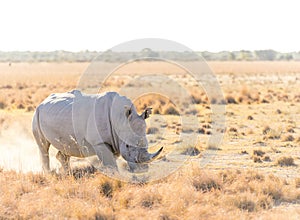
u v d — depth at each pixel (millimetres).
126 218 11719
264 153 21203
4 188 13711
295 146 23094
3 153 21453
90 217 11805
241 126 29438
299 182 15766
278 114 35844
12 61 199750
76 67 138500
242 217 11734
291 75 106125
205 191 14312
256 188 14289
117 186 14305
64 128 16141
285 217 11844
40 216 11797
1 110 37344
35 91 54969
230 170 16984
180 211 12188
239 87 63250
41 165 17578
